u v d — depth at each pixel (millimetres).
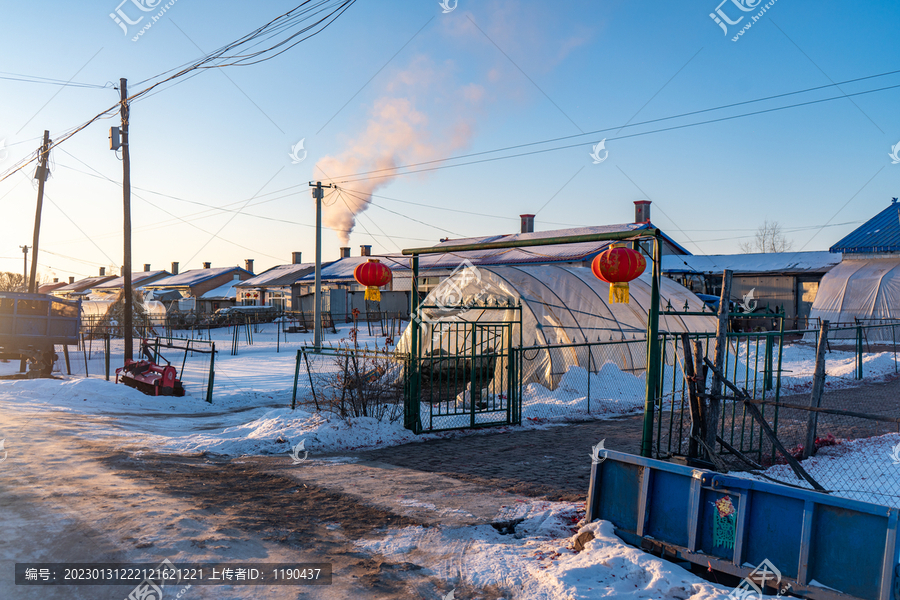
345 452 10648
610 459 6043
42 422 12438
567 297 19734
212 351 18812
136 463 9203
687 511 5371
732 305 32938
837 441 11008
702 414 7965
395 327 46531
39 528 6012
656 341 8188
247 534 6199
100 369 26750
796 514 4746
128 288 22656
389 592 5023
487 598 4926
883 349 28109
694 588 4812
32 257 30734
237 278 78562
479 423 13062
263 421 12422
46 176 30969
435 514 7047
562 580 5012
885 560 4242
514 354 13781
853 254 37469
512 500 7656
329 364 26734
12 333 22719
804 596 4555
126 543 5750
